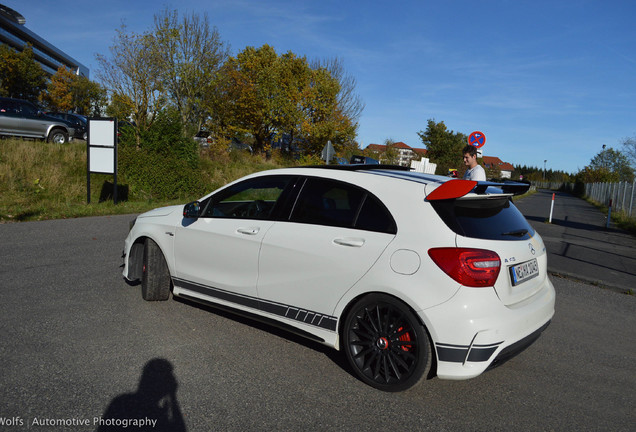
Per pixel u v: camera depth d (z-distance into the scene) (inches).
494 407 115.6
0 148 524.4
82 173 554.3
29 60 1731.1
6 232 312.0
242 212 155.0
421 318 109.3
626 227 602.9
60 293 187.5
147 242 178.5
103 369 124.2
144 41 743.1
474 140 439.5
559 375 137.1
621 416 113.7
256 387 119.2
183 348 140.9
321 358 139.4
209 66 1068.5
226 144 971.3
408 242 114.6
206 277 158.9
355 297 122.3
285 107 1200.2
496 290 109.4
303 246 131.6
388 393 119.6
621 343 167.8
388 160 1993.1
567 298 228.5
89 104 1895.9
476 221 116.8
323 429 101.3
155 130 622.2
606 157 2536.9
